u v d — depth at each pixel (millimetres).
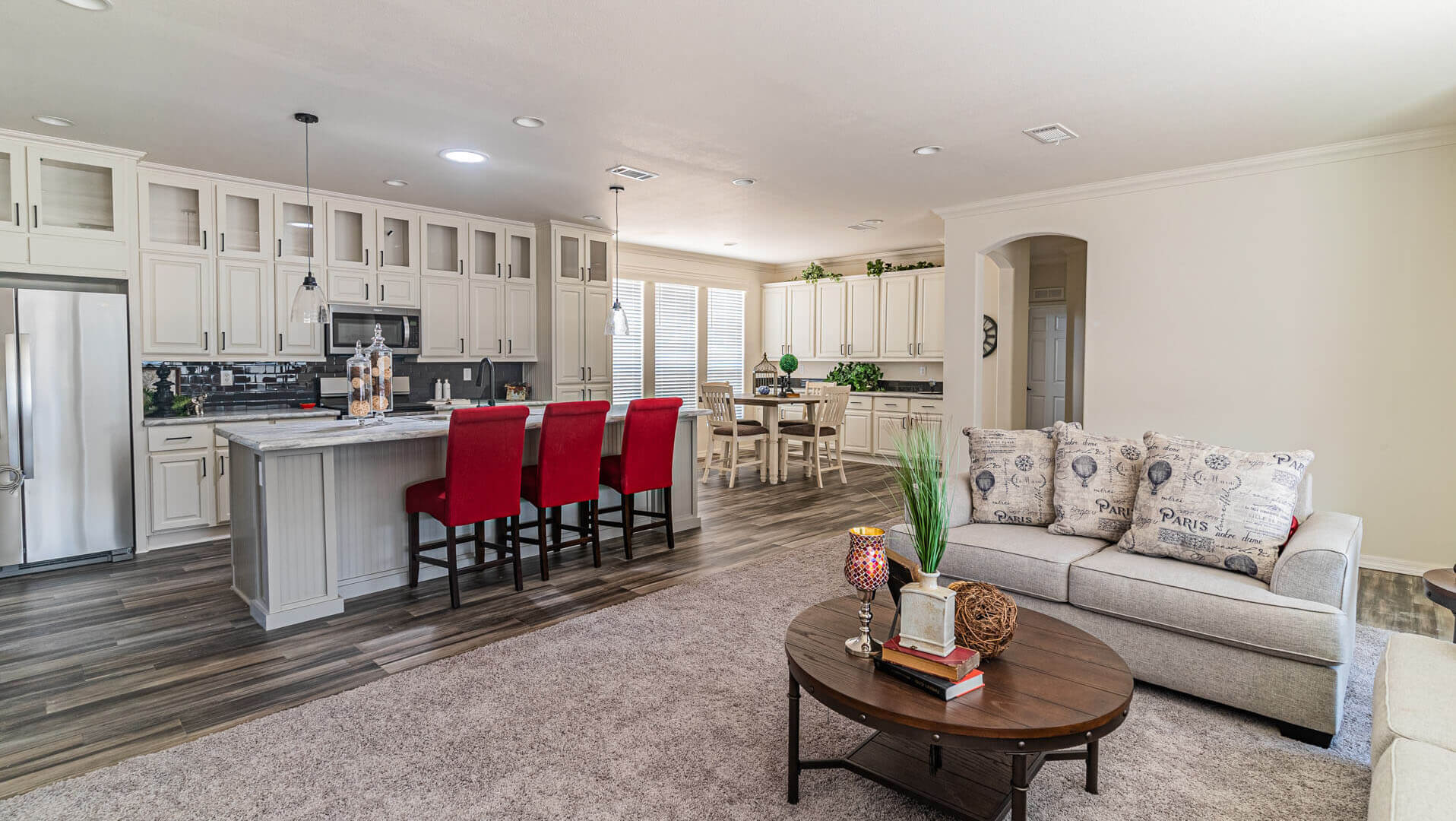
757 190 5289
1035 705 1664
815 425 6934
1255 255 4461
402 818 1860
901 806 1938
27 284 4121
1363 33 2725
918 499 1902
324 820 1852
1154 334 4855
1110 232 5012
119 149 4223
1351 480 4223
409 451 3846
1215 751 2201
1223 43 2818
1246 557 2572
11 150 3898
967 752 2068
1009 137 4008
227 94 3375
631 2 2514
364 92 3354
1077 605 2721
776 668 2777
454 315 6094
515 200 5645
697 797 1960
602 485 4520
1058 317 8859
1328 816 1873
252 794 1966
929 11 2578
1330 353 4250
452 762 2121
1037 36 2768
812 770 2113
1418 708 1652
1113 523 3037
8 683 2643
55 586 3736
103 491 4148
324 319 3775
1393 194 4016
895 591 2082
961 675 1717
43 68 3070
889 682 1779
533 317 6688
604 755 2168
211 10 2570
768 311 9648
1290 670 2256
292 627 3203
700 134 3965
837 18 2633
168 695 2553
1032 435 3414
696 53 2934
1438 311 3930
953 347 5855
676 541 4750
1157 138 4039
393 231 5781
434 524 3988
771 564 4191
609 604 3529
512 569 4102
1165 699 2543
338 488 3553
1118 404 5020
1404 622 3287
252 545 3348
